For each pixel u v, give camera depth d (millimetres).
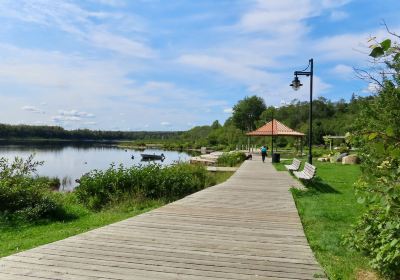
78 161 41000
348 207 8594
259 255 4840
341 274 4262
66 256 4625
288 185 12898
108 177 11500
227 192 11016
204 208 8273
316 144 50781
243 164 23781
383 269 4066
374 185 3379
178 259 4605
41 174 26469
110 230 6035
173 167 14570
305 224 6883
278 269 4324
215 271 4219
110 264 4363
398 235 3732
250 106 81812
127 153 61438
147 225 6449
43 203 8430
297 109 89000
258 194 10609
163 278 3965
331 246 5355
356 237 4770
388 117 6117
